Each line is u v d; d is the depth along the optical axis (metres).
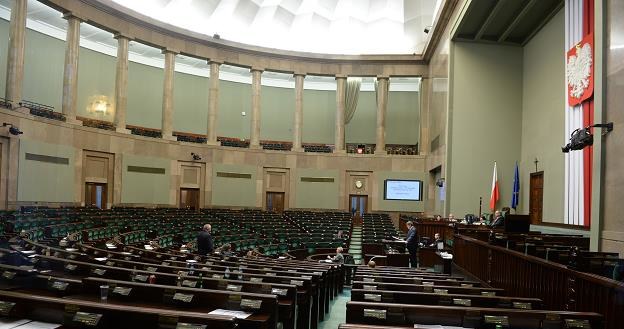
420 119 27.52
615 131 8.17
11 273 4.91
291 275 6.25
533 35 18.52
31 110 18.09
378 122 27.86
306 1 28.12
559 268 5.23
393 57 27.23
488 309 3.65
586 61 13.27
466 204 19.47
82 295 4.51
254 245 14.88
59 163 18.98
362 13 28.70
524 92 19.50
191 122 30.81
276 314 4.01
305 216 23.78
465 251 9.88
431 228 16.58
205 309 4.04
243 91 32.69
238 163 26.59
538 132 17.73
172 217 19.06
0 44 21.30
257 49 26.73
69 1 19.80
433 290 5.22
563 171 15.34
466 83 19.89
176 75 30.45
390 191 27.30
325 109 33.50
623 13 8.07
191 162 25.42
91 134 20.69
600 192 8.45
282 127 33.06
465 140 19.69
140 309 3.18
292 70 27.62
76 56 20.27
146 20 23.03
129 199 22.48
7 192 16.56
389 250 14.15
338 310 8.41
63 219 14.08
